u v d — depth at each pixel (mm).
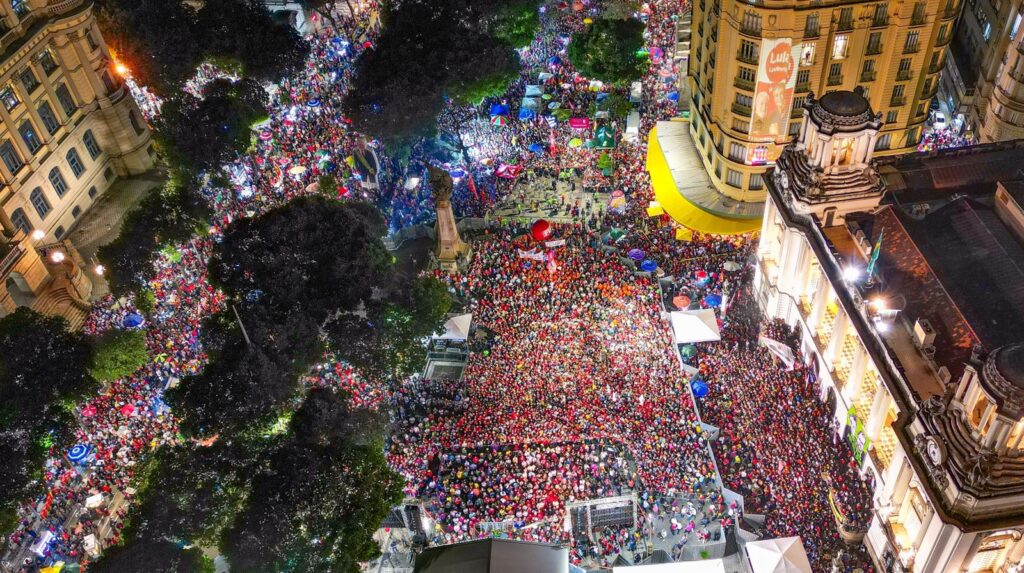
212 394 75812
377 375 83250
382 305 84500
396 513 76500
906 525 67000
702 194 104500
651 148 113750
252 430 75250
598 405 82438
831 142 78562
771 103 91812
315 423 73500
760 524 73312
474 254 104500
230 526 71188
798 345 89375
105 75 116625
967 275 72500
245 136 110812
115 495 80000
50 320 86000
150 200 101562
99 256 96062
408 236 109875
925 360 69125
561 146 120062
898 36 88375
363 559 69188
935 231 77438
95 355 86000
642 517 75250
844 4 85438
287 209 86938
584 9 143625
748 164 97625
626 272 97188
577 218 108312
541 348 89000
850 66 91062
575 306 93188
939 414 59812
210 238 105688
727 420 80438
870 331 71938
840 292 76312
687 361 87812
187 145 106562
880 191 81438
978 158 85500
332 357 87438
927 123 114125
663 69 129875
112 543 76062
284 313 82000
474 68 109312
